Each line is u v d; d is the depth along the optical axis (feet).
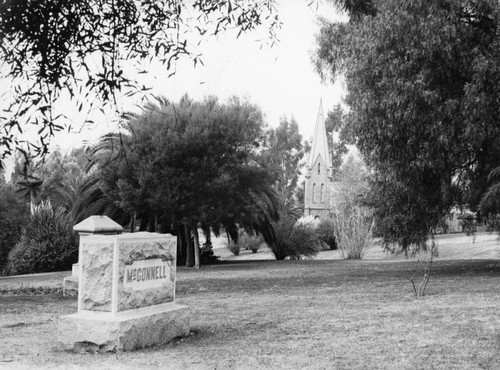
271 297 46.60
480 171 61.05
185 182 84.38
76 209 103.30
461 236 168.66
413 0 54.19
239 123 88.74
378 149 61.26
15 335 29.17
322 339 25.93
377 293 46.03
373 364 20.27
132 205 86.89
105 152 73.82
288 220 129.59
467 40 55.93
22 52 7.02
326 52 72.43
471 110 52.95
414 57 54.75
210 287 58.34
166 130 83.87
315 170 333.42
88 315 24.88
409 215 65.36
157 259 26.89
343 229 122.11
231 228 118.73
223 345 25.43
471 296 40.40
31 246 99.30
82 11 7.33
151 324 25.57
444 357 21.09
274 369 20.06
